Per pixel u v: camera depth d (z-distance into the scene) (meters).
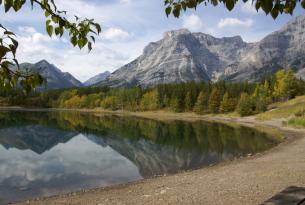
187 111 144.75
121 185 20.36
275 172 18.14
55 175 25.34
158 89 165.12
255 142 42.81
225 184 16.14
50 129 66.06
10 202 17.53
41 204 16.19
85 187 21.09
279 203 5.06
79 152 38.06
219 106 129.38
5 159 33.22
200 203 13.08
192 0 3.24
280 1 2.67
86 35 3.21
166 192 15.67
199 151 36.78
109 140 48.66
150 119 105.62
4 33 2.25
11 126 71.19
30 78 2.75
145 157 33.88
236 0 2.79
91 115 129.75
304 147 31.64
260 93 129.12
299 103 100.50
